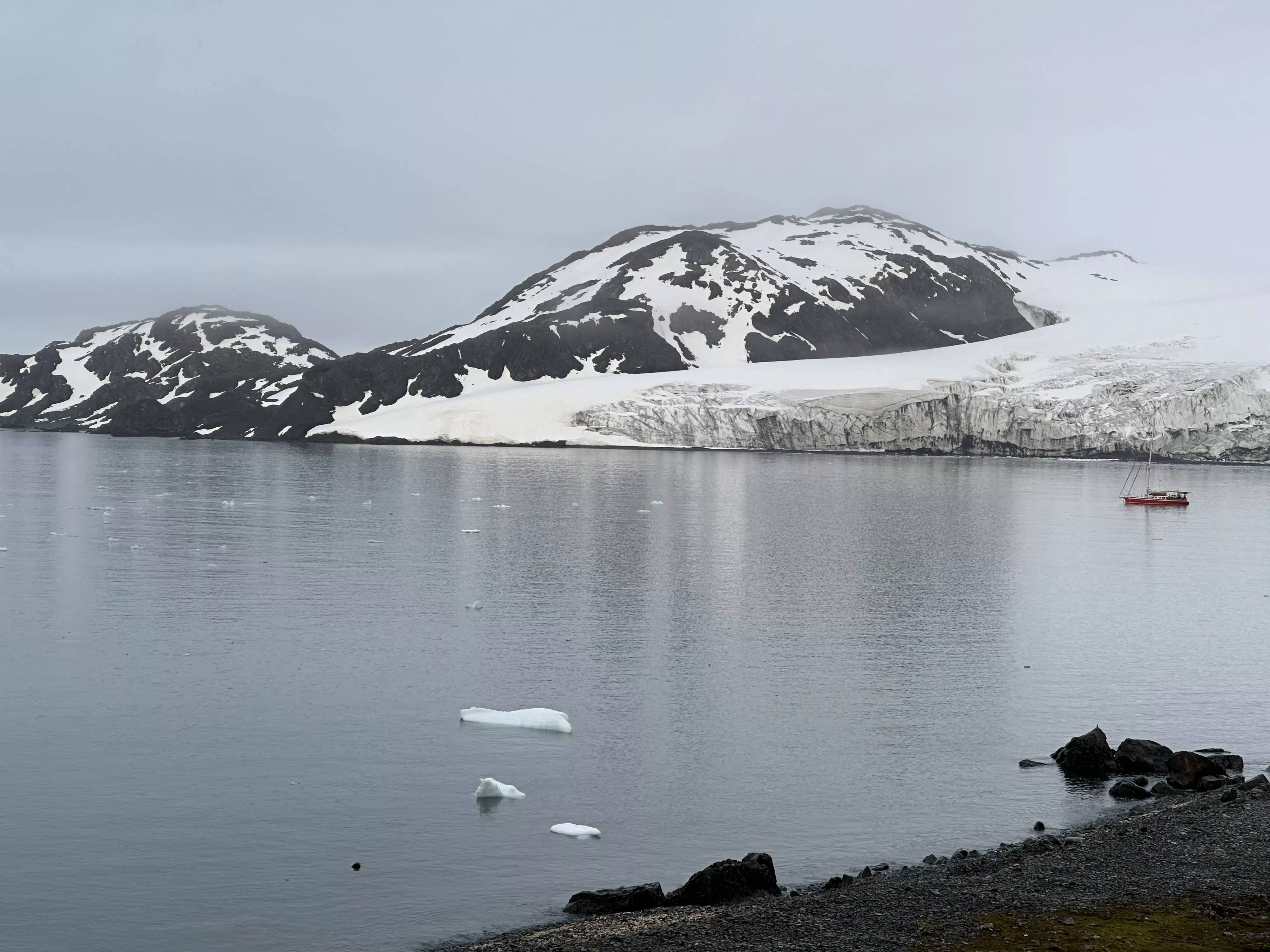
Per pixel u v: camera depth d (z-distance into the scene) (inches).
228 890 840.3
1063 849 868.6
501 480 5049.2
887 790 1068.5
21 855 900.0
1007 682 1488.7
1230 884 761.6
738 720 1289.4
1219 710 1369.3
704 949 689.6
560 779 1087.6
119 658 1539.1
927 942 684.1
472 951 715.4
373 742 1190.3
